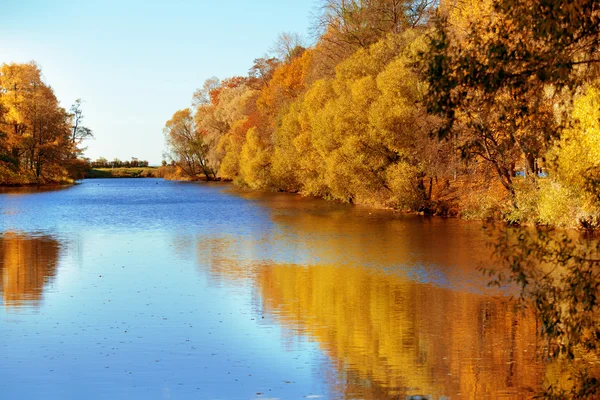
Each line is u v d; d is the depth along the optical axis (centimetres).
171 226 3903
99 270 2319
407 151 4062
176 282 2083
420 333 1467
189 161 12588
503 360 1263
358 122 4516
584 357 1256
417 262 2398
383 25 5612
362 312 1669
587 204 2689
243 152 8125
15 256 2673
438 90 864
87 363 1269
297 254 2655
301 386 1146
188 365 1259
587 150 2472
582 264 895
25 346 1379
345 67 5069
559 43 850
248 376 1195
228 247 2908
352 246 2848
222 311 1689
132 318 1616
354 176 4541
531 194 3147
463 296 1833
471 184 3841
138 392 1120
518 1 847
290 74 7981
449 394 1097
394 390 1119
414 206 4266
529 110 947
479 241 2895
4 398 1094
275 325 1548
